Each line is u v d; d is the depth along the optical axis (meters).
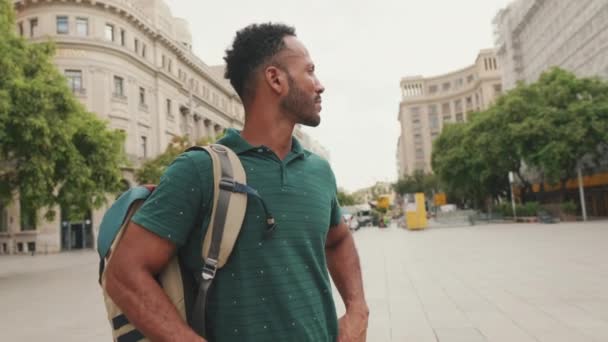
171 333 1.05
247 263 1.18
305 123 1.43
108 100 34.62
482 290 8.42
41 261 24.83
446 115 111.50
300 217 1.27
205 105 51.84
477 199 54.47
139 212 1.16
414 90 116.12
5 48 15.59
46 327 7.22
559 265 10.97
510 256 13.62
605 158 37.88
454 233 28.92
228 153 1.26
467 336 5.37
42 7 33.69
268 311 1.17
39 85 15.62
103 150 18.61
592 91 33.31
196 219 1.20
